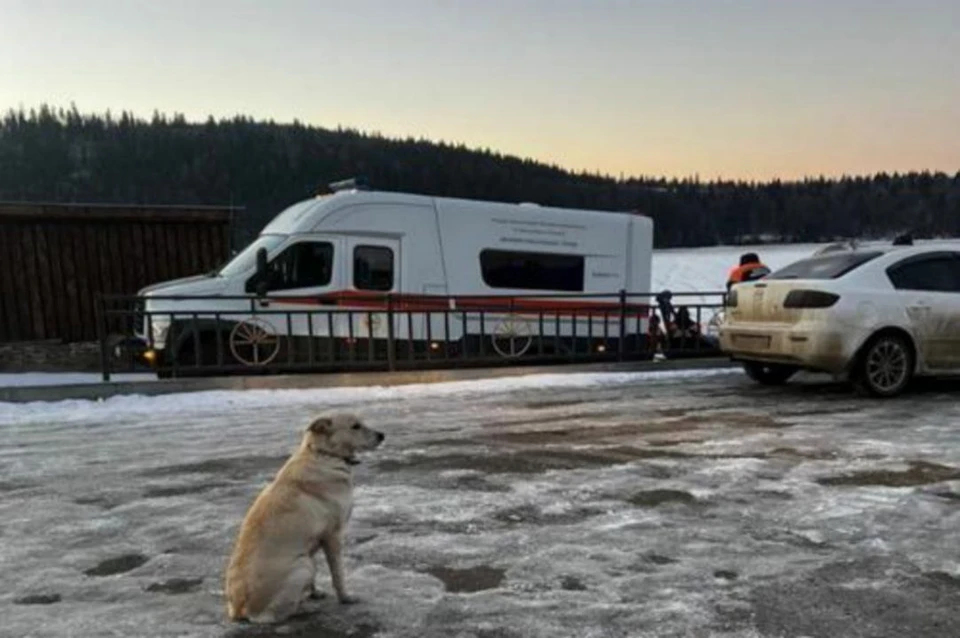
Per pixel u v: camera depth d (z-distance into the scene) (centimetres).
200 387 1058
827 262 1017
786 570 426
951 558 441
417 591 405
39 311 1447
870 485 583
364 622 370
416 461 677
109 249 1499
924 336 974
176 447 750
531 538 481
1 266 1421
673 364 1291
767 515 518
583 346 1399
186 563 452
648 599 391
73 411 938
